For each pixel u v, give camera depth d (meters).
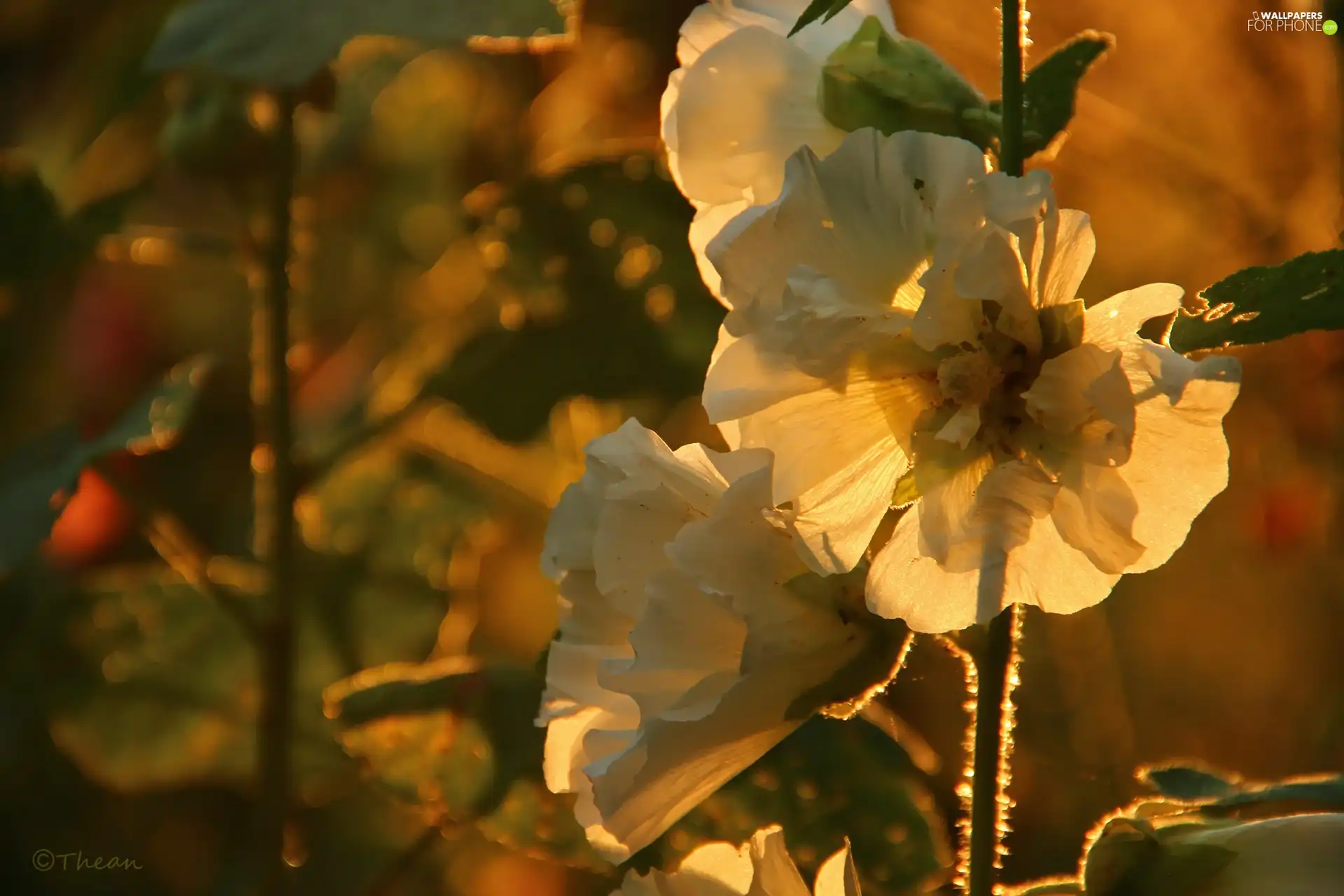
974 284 1.28
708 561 1.31
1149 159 2.15
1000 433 1.30
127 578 1.75
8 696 1.75
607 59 2.15
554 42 1.49
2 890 1.85
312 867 1.84
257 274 1.59
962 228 1.29
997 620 1.33
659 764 1.31
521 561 2.13
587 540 1.34
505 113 2.12
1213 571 2.20
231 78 1.49
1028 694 1.97
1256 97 2.07
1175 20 2.10
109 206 1.61
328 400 2.10
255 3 1.51
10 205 1.60
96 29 1.95
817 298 1.29
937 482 1.30
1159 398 1.28
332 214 2.08
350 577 1.82
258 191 1.60
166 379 1.59
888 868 1.50
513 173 2.12
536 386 1.61
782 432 1.30
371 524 1.84
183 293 2.32
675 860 1.51
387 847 1.87
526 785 1.57
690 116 1.36
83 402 2.25
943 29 2.09
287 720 1.58
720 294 1.32
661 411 1.80
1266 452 2.19
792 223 1.30
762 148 1.36
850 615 1.32
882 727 1.51
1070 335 1.29
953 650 1.33
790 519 1.31
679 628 1.31
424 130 2.10
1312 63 2.00
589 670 1.34
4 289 1.67
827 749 1.50
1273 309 1.32
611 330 1.62
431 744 1.59
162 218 1.75
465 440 1.87
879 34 1.35
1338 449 2.12
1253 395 2.17
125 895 1.87
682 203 1.63
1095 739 1.96
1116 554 1.29
